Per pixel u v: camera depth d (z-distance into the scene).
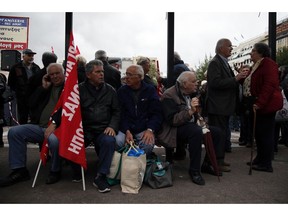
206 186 3.82
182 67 5.36
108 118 4.05
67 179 4.05
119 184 3.84
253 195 3.50
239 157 5.44
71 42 3.65
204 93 4.92
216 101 4.42
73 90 3.64
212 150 4.03
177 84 4.24
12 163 3.80
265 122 4.47
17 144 3.83
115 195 3.46
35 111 4.28
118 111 4.09
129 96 4.21
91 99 4.00
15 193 3.49
